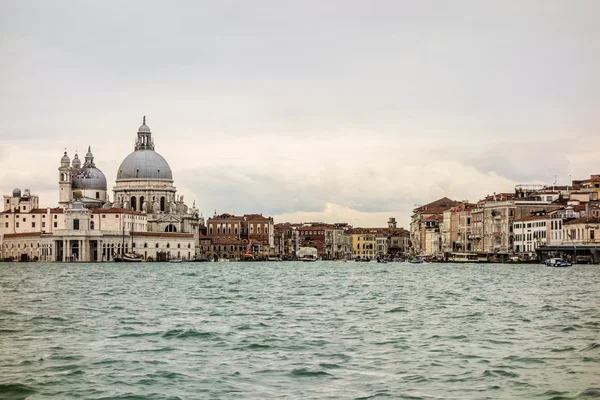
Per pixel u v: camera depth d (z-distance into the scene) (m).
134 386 48.28
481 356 56.94
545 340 64.25
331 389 47.31
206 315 84.50
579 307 91.50
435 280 160.88
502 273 191.75
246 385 48.41
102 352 59.50
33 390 47.50
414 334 68.00
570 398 45.03
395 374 51.19
